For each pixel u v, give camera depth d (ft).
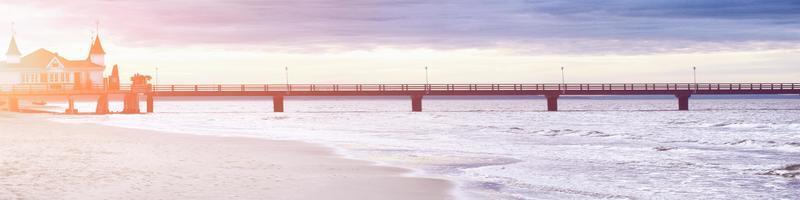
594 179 67.46
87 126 155.12
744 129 177.88
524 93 298.35
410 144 115.85
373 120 245.65
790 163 84.94
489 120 247.70
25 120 185.06
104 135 122.72
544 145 118.32
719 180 67.05
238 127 176.55
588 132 160.35
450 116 292.20
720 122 226.17
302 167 72.18
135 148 93.71
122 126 168.04
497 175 69.77
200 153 87.10
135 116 258.16
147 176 61.16
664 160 88.58
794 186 62.85
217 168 69.00
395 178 63.62
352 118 266.98
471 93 290.15
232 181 58.75
